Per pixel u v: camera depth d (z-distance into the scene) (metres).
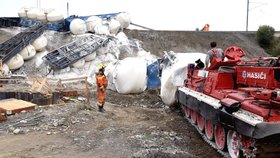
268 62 7.41
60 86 16.28
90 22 28.52
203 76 10.34
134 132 9.87
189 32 35.44
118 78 17.06
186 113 12.05
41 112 11.66
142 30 33.19
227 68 9.26
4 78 18.86
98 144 8.72
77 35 28.09
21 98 13.95
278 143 6.41
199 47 33.75
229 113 7.17
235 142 7.53
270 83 6.95
